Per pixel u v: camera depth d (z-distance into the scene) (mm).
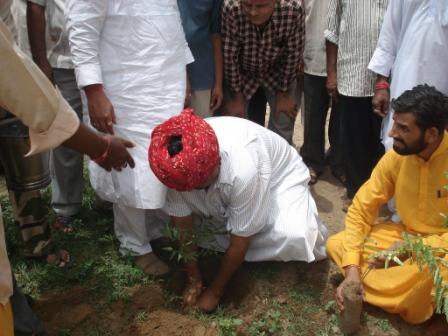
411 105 2492
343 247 2902
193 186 2441
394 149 2648
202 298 2965
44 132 1680
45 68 3305
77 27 2576
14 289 2436
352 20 3557
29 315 2514
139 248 3184
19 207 3004
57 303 2980
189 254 2877
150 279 3168
